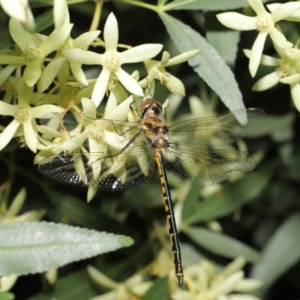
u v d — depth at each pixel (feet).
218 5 1.45
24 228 1.39
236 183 1.61
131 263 1.60
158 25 1.58
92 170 1.42
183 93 1.43
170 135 1.54
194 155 1.55
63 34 1.37
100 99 1.39
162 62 1.42
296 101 1.45
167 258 1.58
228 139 1.54
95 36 1.38
